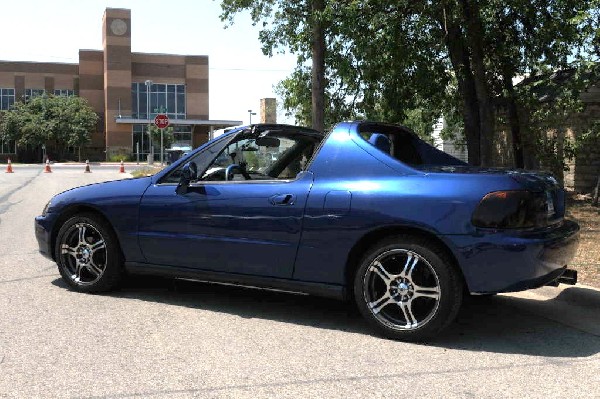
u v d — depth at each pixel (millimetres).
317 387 3541
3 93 63562
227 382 3607
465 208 4113
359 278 4480
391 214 4293
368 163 4574
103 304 5359
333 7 11672
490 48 13312
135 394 3412
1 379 3613
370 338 4480
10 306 5246
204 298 5629
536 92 14328
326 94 15195
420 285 4316
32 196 17047
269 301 5547
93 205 5562
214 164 5707
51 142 61156
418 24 12273
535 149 15047
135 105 63750
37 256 7684
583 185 15609
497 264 4043
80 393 3418
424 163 5562
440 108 16250
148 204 5328
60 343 4285
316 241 4574
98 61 64688
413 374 3762
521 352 4195
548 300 5551
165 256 5285
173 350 4168
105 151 64375
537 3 11938
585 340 4477
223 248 4965
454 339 4465
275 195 4754
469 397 3422
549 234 4215
